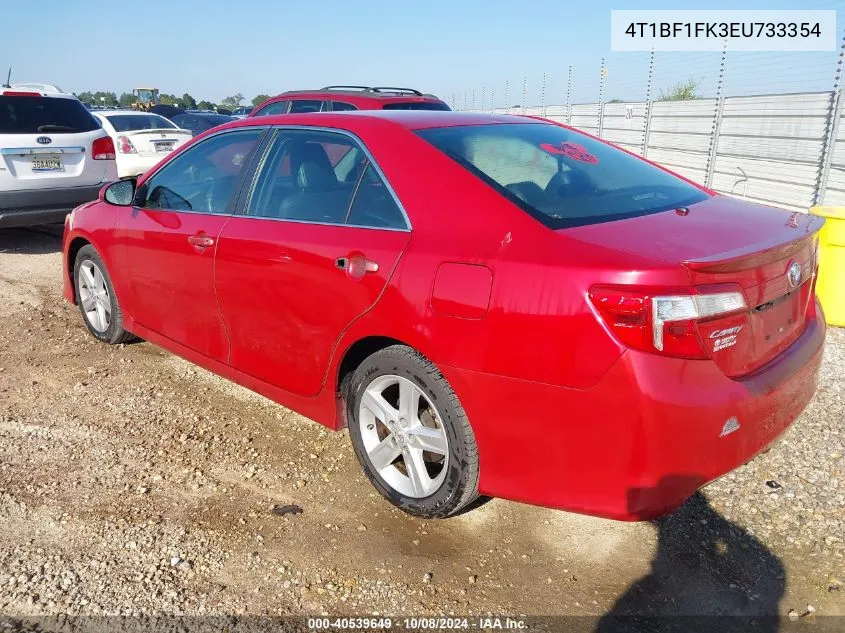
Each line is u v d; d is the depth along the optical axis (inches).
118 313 189.6
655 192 123.5
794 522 118.5
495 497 115.7
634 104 622.5
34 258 313.3
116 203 174.2
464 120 136.5
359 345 123.5
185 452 142.9
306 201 132.6
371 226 119.4
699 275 90.1
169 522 119.6
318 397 131.4
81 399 166.9
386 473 122.6
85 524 118.6
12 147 299.6
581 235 98.3
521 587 104.5
